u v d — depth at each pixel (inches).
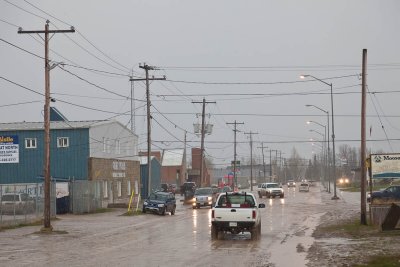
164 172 5142.7
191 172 5364.2
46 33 1346.0
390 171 1336.1
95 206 2169.0
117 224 1547.7
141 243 1023.6
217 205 1127.0
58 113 2748.5
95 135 2481.5
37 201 1619.1
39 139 2448.3
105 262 753.6
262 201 2864.2
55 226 1477.6
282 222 1531.7
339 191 4416.8
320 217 1710.1
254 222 1060.5
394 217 1136.2
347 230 1214.3
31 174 2434.8
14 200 1486.2
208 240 1064.2
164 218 1813.5
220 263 736.3
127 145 2923.2
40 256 832.9
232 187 4530.0
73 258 803.4
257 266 706.8
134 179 3009.4
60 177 2432.3
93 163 2434.8
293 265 713.0
